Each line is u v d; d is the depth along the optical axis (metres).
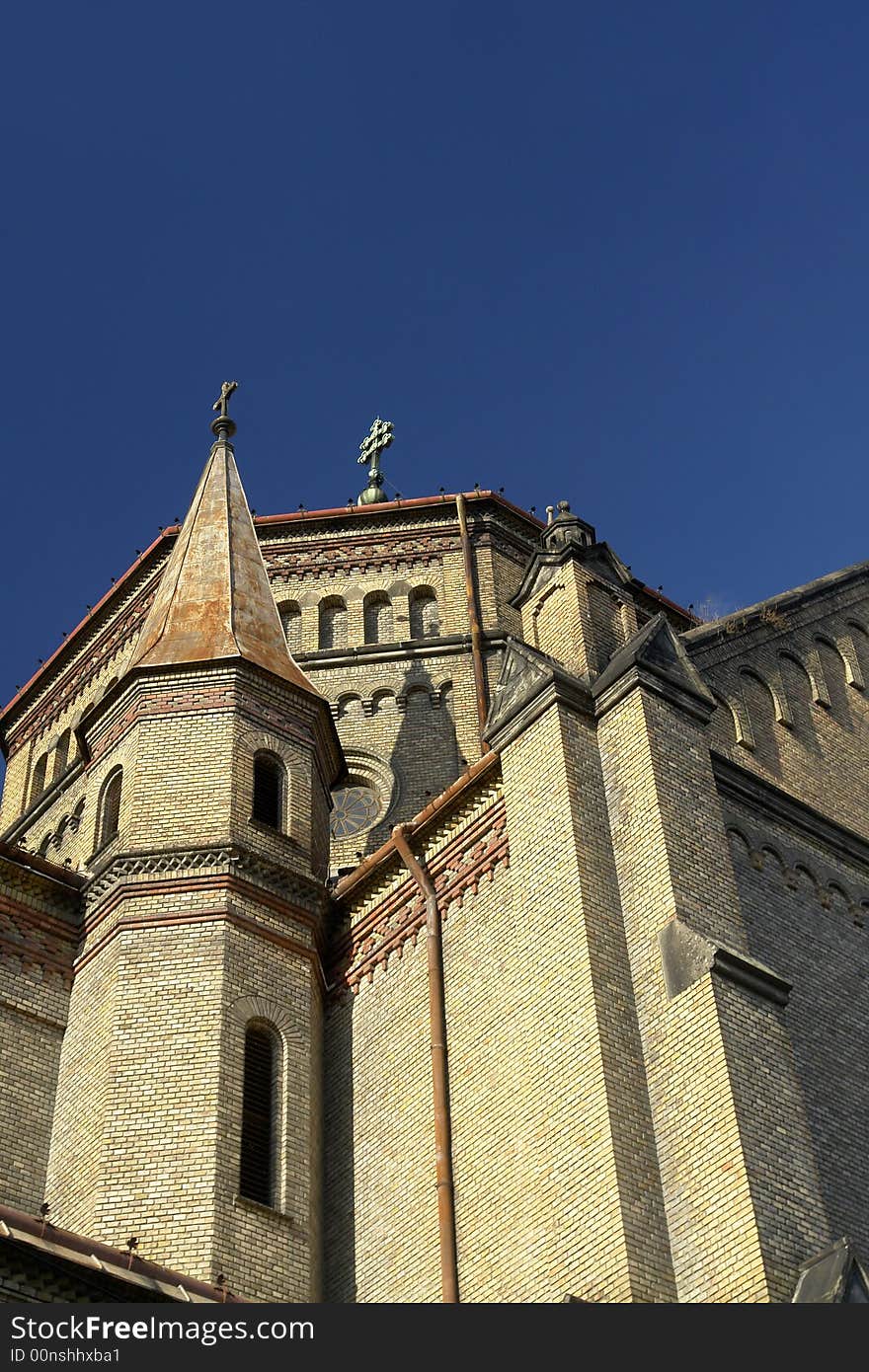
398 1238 22.38
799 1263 18.12
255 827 26.17
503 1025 22.14
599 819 22.58
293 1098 23.94
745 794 25.20
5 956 24.70
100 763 28.12
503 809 23.94
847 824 28.08
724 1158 18.84
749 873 24.20
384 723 36.25
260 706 27.88
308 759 28.05
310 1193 23.30
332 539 39.69
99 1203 21.83
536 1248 19.91
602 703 23.72
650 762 22.50
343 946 26.31
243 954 24.66
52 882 25.72
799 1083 20.19
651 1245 18.75
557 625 25.91
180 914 24.81
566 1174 19.88
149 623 30.03
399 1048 24.19
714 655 28.67
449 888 24.52
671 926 20.89
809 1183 18.97
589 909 21.41
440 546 39.34
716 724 27.52
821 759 28.86
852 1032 23.72
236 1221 21.98
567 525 27.23
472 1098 22.16
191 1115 22.66
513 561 39.41
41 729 42.12
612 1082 19.92
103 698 28.67
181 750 26.88
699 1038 19.81
